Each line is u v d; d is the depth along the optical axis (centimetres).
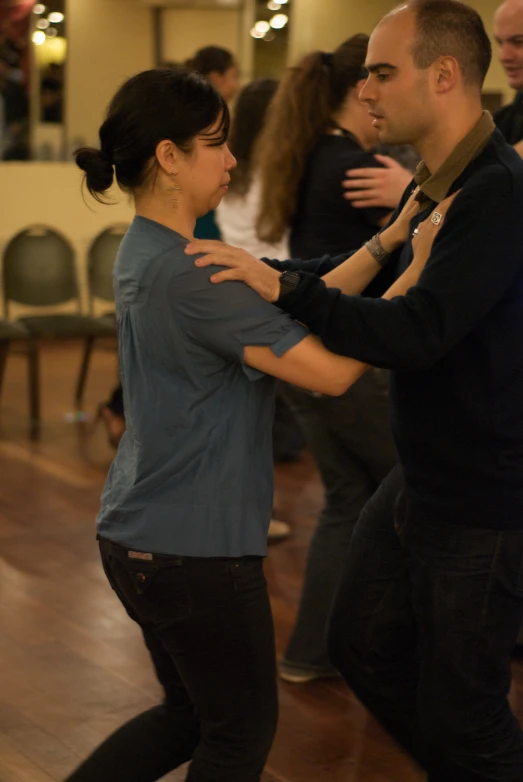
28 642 317
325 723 272
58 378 716
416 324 165
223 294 161
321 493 472
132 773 187
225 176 168
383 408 276
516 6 298
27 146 891
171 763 190
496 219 165
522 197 167
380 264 201
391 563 200
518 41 299
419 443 183
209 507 165
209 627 167
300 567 382
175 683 185
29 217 830
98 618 335
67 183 839
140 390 168
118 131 163
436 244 170
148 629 180
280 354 163
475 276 164
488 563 179
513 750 188
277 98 281
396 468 205
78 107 916
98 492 468
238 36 877
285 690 290
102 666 302
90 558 388
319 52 278
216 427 166
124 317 170
